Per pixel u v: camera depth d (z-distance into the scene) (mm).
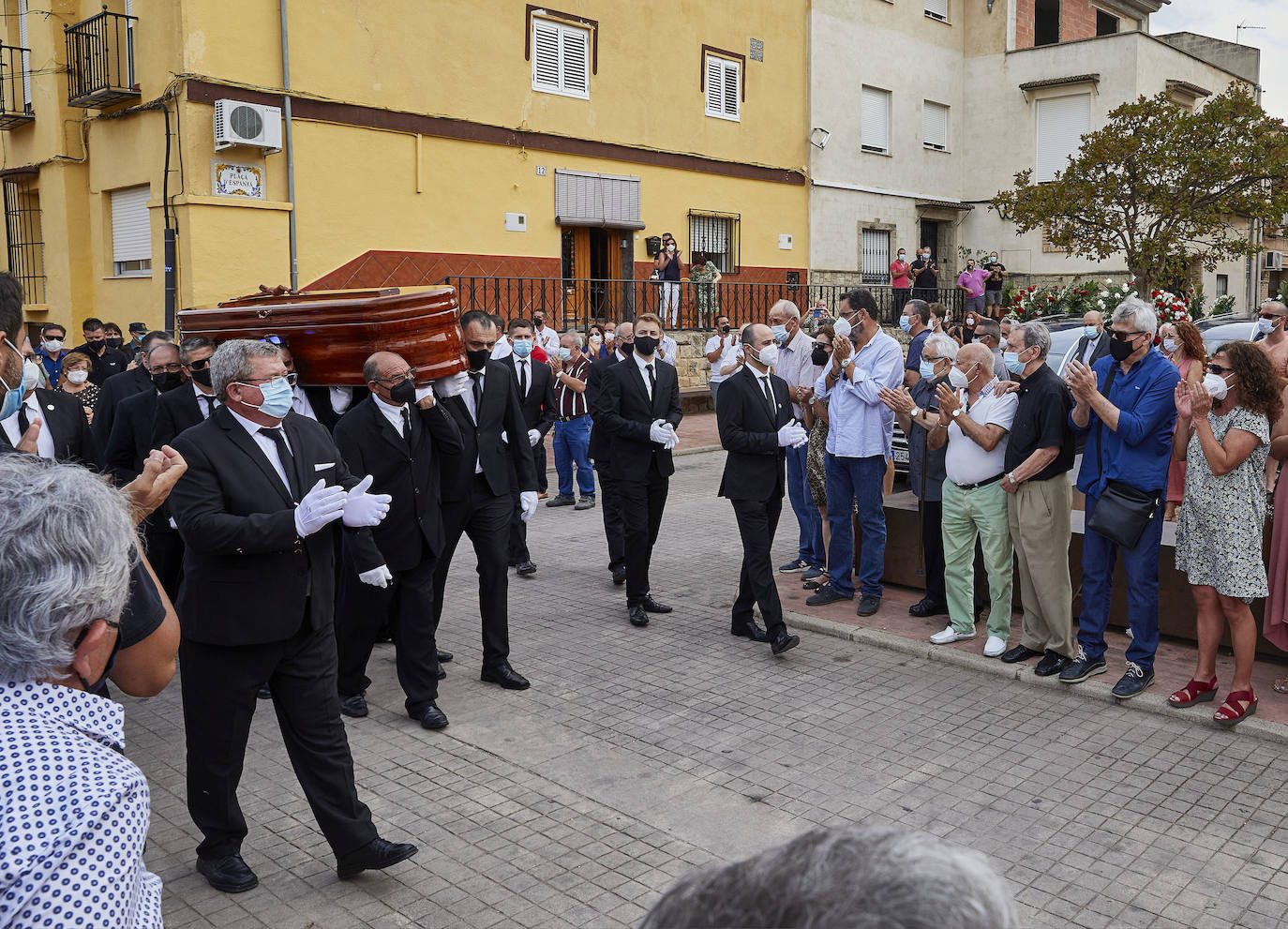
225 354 3650
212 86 13414
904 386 6863
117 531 1623
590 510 11039
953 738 4945
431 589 5352
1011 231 25922
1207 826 4047
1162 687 5445
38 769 1370
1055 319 12648
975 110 26141
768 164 21547
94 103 14414
